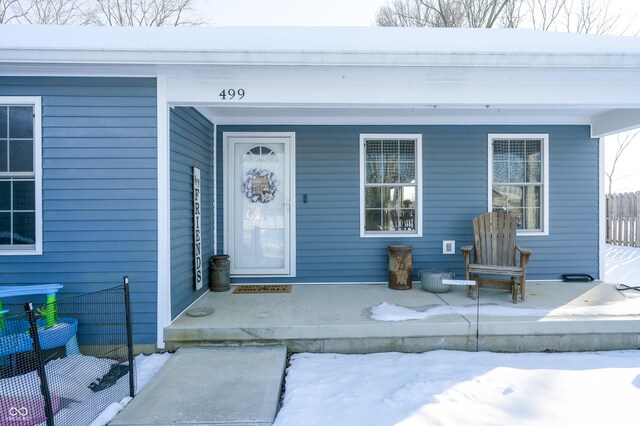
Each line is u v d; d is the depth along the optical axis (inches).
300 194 216.8
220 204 215.5
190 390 111.9
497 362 134.2
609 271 255.0
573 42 173.9
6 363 119.4
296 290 202.2
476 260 198.4
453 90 147.1
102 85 144.9
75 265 145.6
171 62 133.7
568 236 221.8
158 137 145.3
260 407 103.0
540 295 186.5
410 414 99.4
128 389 117.5
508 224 194.7
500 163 223.1
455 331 146.5
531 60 135.9
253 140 216.4
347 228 217.5
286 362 136.7
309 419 98.2
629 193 348.8
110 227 145.8
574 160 221.6
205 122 199.3
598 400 106.3
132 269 146.2
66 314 144.9
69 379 119.1
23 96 143.5
